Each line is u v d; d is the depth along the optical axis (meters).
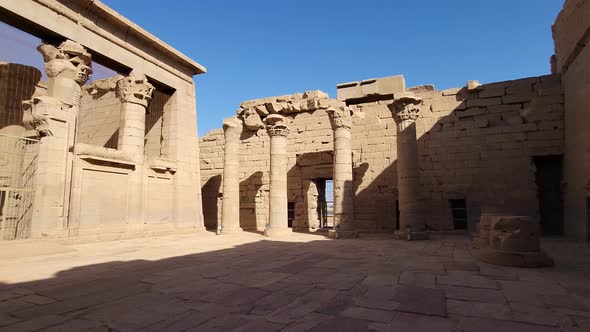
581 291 4.84
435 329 3.40
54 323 3.64
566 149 13.75
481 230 8.98
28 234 10.52
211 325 3.56
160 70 15.61
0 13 10.33
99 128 18.47
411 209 13.05
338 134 15.11
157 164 14.69
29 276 6.04
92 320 3.73
